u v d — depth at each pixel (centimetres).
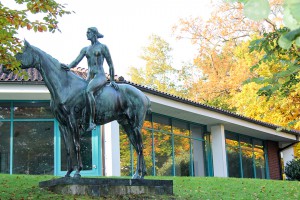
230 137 2933
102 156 2061
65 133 1097
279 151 3356
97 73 1093
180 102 2294
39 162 2044
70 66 1091
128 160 2227
